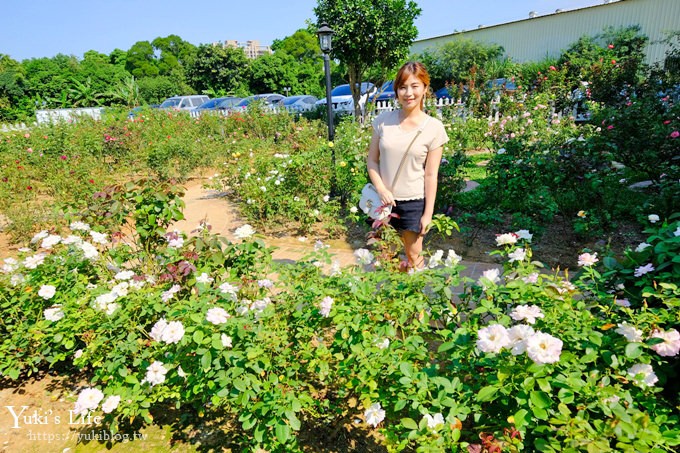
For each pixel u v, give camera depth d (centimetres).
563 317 171
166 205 333
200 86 3972
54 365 290
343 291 212
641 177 636
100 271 292
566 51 2056
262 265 261
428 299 212
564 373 148
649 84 996
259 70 3678
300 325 212
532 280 192
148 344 227
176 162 921
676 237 200
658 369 168
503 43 2561
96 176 820
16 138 991
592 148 485
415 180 285
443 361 207
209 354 182
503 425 157
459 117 1102
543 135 644
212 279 263
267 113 1307
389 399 178
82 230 336
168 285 262
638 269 206
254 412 187
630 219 489
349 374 192
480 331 152
